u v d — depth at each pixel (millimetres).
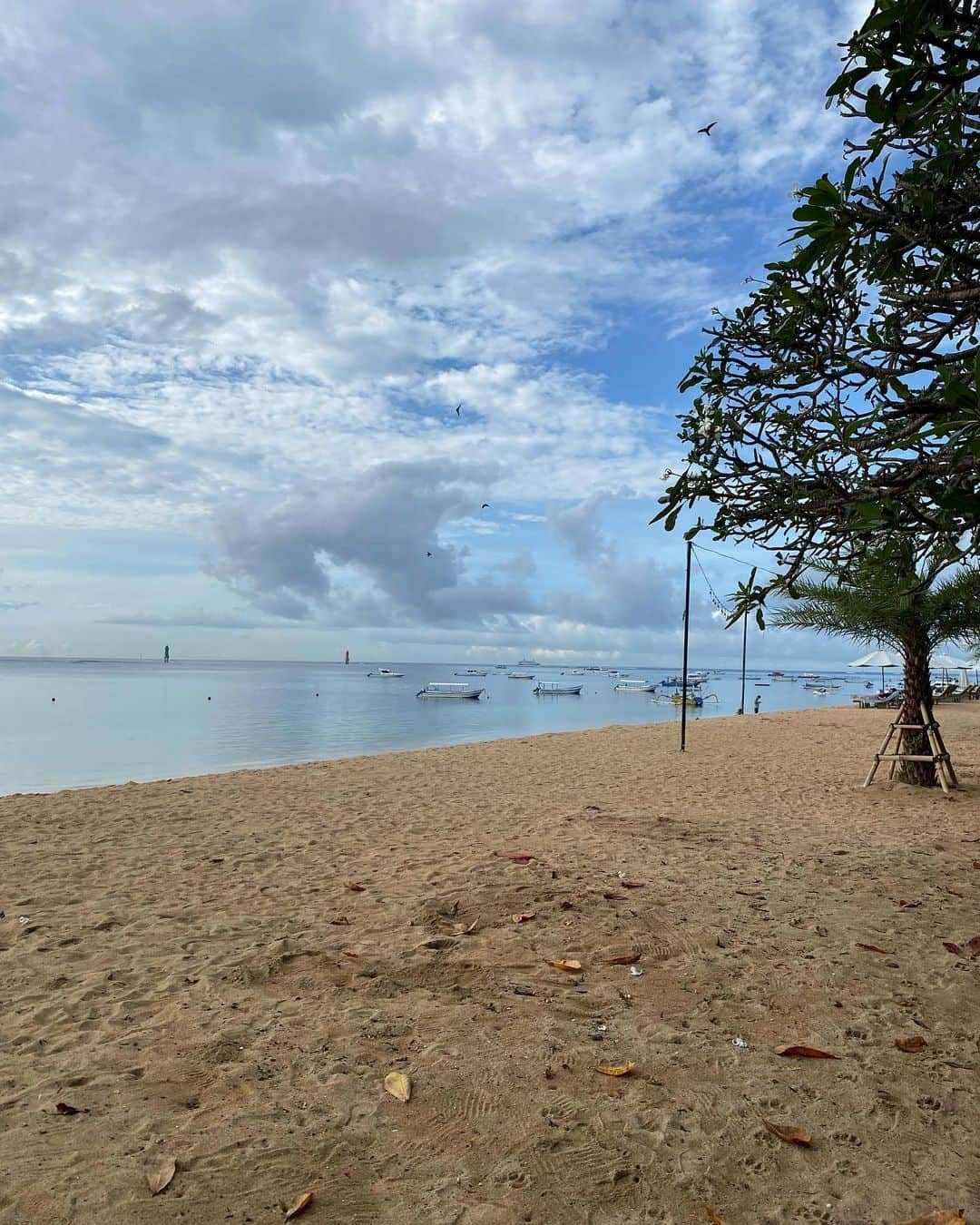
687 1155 2604
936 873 6340
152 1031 3586
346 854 7664
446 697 61906
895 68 1939
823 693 77188
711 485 2959
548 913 5270
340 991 4039
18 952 4812
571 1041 3426
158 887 6500
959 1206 2352
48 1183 2434
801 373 2824
